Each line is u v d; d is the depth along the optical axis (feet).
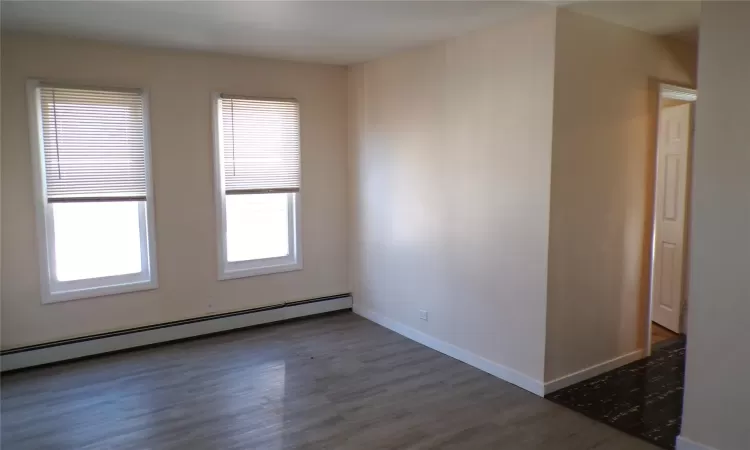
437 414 11.02
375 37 13.12
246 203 16.47
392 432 10.31
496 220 12.51
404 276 15.74
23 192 13.03
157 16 11.23
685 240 15.38
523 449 9.71
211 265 15.81
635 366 13.32
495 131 12.33
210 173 15.48
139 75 14.23
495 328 12.81
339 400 11.67
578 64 11.34
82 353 13.94
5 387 12.27
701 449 9.26
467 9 10.80
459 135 13.33
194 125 15.11
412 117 14.85
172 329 15.21
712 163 8.82
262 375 13.01
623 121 12.44
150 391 12.11
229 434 10.25
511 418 10.83
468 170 13.15
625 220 12.84
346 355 14.34
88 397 11.79
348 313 18.15
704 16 8.74
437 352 14.52
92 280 14.20
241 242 16.51
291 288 17.37
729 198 8.67
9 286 13.07
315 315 17.76
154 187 14.66
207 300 15.88
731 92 8.54
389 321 16.52
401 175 15.47
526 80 11.48
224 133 15.55
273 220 17.02
